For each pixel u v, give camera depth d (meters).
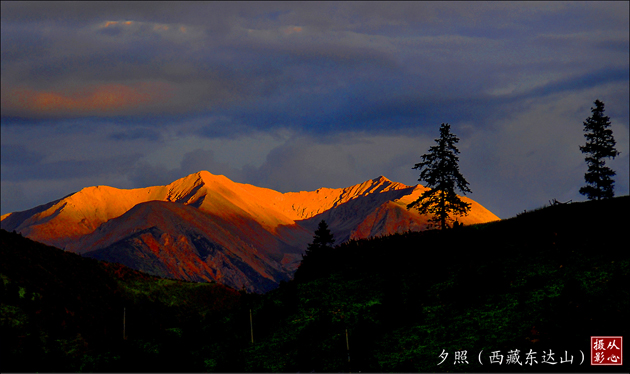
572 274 49.69
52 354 53.34
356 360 44.00
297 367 45.53
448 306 50.25
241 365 47.50
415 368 41.50
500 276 52.25
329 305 56.84
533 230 60.28
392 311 50.28
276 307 58.59
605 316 41.50
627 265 48.28
